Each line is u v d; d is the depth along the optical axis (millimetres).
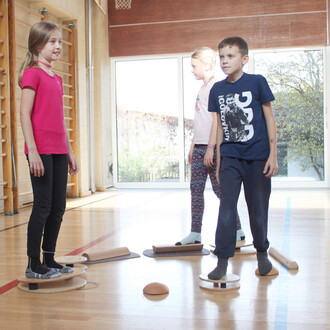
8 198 4367
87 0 6293
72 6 5758
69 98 5902
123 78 7027
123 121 7055
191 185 2770
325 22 6289
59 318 1653
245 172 2062
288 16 6352
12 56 4410
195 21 6574
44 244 2113
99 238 3160
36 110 1967
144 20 6719
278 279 2100
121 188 7035
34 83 1945
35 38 2002
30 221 1995
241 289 1960
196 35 6582
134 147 7051
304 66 6523
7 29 4328
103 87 6633
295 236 3078
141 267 2359
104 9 6633
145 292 1924
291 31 6352
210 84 2701
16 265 2451
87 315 1680
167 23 6656
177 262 2453
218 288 1945
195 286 2018
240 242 2787
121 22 6777
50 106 1988
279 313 1673
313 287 1975
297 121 6574
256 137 2027
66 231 3439
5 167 4375
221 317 1641
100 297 1885
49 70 2055
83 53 6078
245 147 2033
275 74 6582
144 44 6738
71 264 2295
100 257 2494
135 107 7020
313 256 2523
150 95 6973
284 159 6621
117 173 7094
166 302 1812
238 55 1998
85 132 6098
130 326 1569
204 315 1663
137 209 4625
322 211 4211
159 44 6695
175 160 6961
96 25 6480
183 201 5230
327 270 2238
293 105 6574
